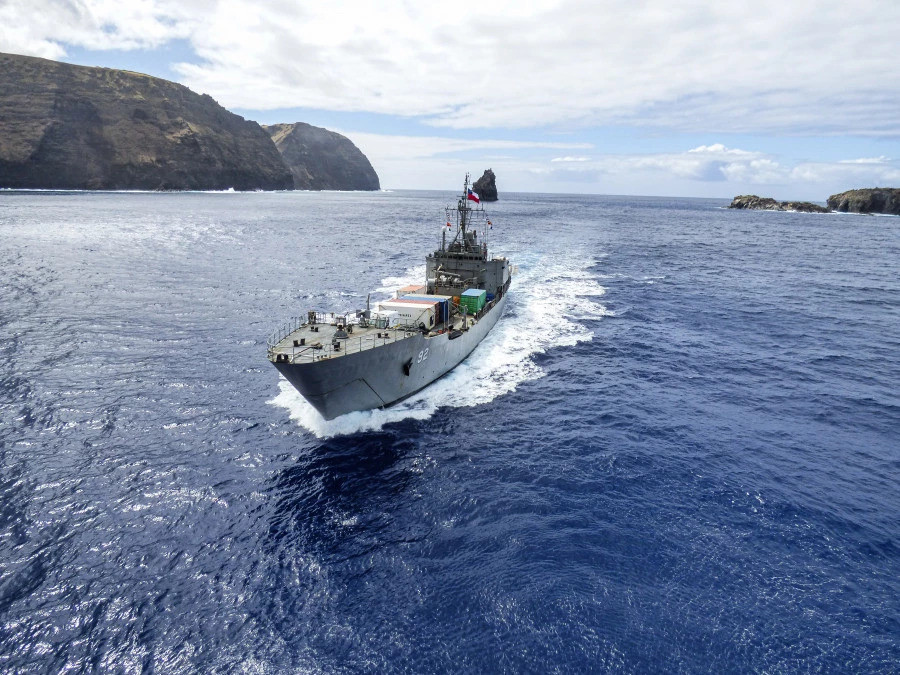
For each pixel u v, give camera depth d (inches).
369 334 1267.2
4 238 3745.1
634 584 754.2
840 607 725.3
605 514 900.6
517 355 1664.6
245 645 654.5
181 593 726.5
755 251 4330.7
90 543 807.1
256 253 3533.5
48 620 677.3
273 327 1862.7
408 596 731.4
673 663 641.0
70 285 2397.9
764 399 1381.6
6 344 1614.2
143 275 2679.6
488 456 1081.4
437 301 1501.0
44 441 1081.4
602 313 2208.4
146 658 634.2
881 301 2511.1
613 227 6407.5
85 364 1485.0
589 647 658.2
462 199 1868.8
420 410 1275.8
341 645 657.6
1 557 771.4
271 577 757.9
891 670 634.2
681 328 2011.6
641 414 1278.3
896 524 895.1
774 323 2097.7
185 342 1691.7
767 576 776.3
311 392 1104.2
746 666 639.1
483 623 689.6
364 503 924.6
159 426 1160.8
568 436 1165.1
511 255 3732.8
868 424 1251.8
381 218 6889.8
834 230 6648.6
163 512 883.4
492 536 845.2
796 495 967.0
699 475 1023.0
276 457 1057.5
